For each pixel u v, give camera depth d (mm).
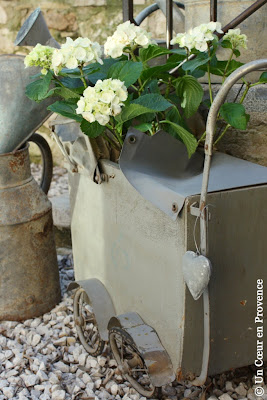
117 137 1611
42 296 2164
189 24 1961
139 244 1538
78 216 1986
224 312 1415
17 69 1876
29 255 2088
